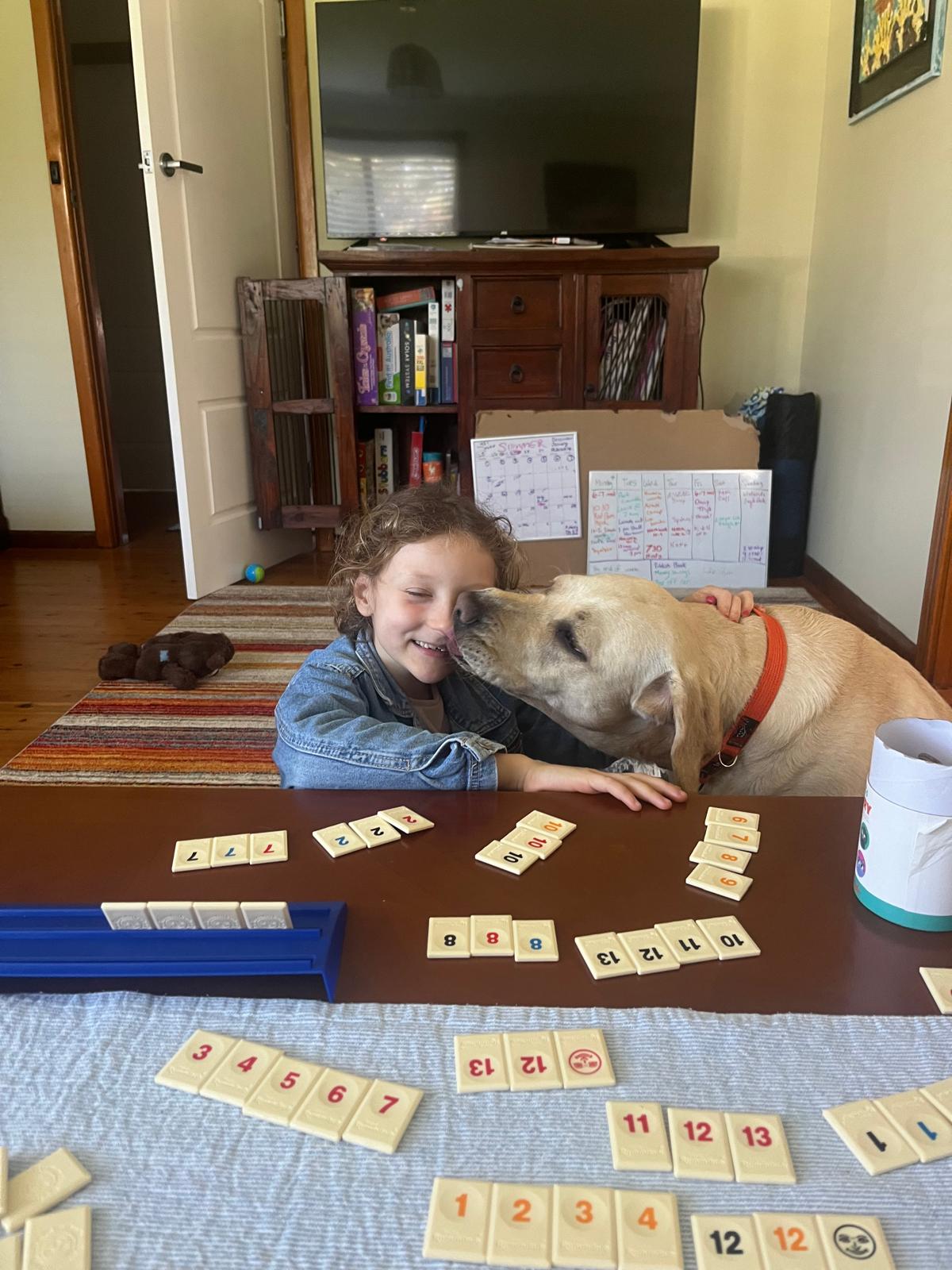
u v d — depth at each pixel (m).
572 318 3.69
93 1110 0.53
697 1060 0.56
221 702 2.63
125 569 4.07
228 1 3.59
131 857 0.76
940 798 0.65
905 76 2.94
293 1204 0.47
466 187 3.91
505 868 0.75
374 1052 0.56
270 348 3.85
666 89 3.71
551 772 0.93
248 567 3.88
